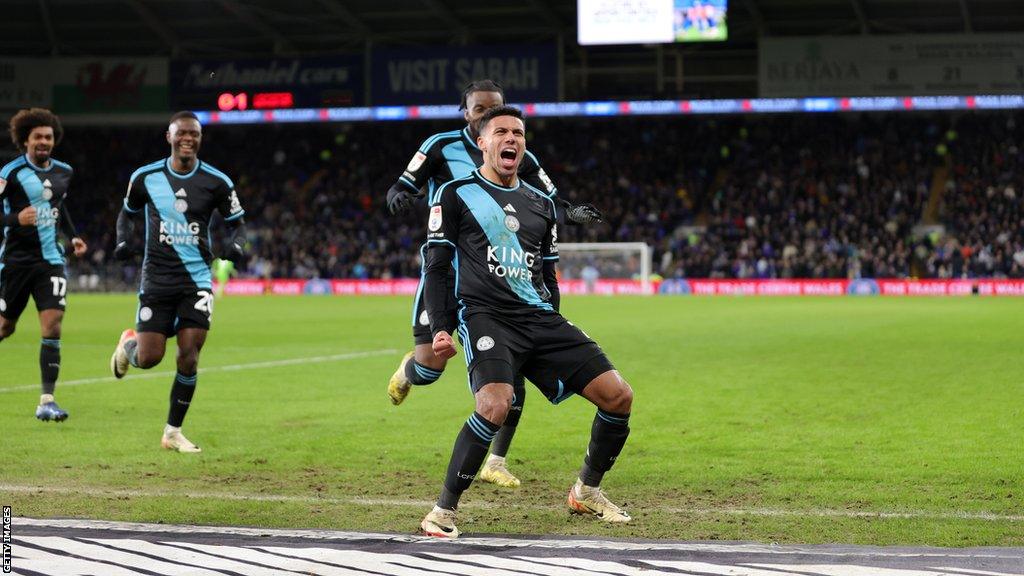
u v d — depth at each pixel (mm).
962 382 11508
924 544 5004
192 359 7680
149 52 42750
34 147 8875
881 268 35906
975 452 7488
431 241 5414
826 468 6949
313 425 8898
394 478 6738
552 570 4516
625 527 5391
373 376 12578
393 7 36938
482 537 5113
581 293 37656
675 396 10539
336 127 45469
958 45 35031
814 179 40531
